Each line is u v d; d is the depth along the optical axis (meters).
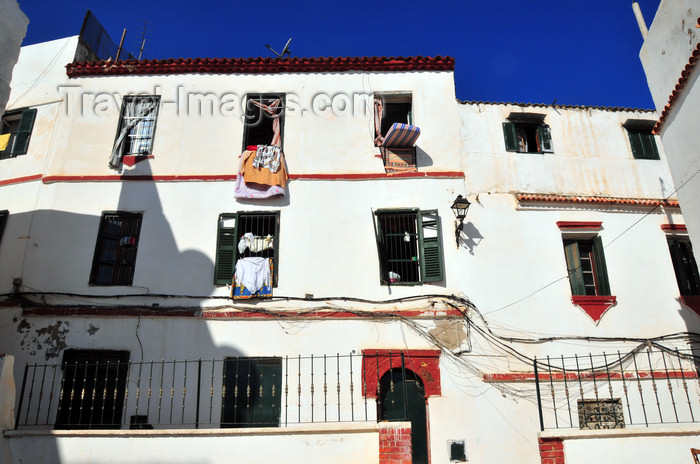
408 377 10.65
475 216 11.70
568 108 13.00
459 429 10.12
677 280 11.73
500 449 10.02
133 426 10.01
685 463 7.17
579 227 11.72
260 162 11.88
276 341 10.68
